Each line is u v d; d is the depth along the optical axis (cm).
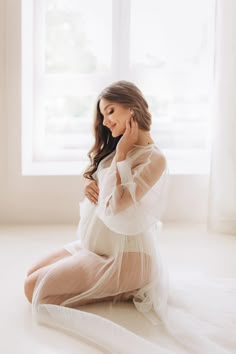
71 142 367
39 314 183
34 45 352
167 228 322
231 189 313
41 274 194
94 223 196
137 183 184
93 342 167
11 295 207
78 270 190
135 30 360
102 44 359
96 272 190
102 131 204
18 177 321
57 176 324
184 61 365
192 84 367
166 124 371
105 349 162
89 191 200
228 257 265
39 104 358
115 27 355
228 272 240
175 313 182
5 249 271
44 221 328
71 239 294
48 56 358
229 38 303
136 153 190
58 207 328
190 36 362
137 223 186
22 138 321
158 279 196
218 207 316
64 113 365
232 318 178
